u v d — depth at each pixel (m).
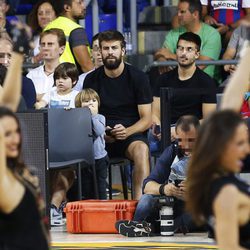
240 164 12.34
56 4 30.20
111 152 25.67
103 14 33.31
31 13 30.59
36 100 26.05
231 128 12.05
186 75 26.25
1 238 12.82
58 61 27.41
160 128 25.14
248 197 11.99
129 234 22.02
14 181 12.89
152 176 22.23
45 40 27.22
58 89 25.91
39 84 27.17
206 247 20.05
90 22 32.66
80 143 24.75
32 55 29.66
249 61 13.39
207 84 26.11
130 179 28.19
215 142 12.05
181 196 21.80
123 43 25.86
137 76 25.80
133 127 25.52
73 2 29.97
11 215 12.80
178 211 22.22
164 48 30.42
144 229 21.97
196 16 30.16
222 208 11.87
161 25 33.56
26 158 23.25
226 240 11.85
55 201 24.91
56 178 25.09
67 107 25.33
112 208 22.75
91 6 32.62
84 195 25.52
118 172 31.12
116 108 25.86
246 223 12.11
